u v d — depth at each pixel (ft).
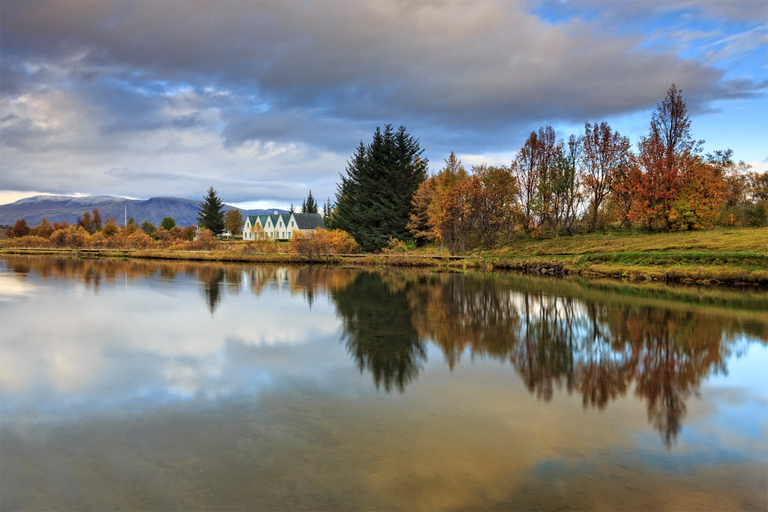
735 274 71.26
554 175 140.05
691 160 125.80
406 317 41.88
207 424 17.72
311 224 317.22
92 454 15.35
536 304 50.26
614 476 13.84
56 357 27.50
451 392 21.44
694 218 122.83
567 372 24.79
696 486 13.33
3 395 20.99
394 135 176.86
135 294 58.03
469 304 50.26
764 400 20.53
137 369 25.07
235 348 29.84
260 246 169.27
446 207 137.59
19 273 91.25
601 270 91.45
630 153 132.98
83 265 120.78
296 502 12.42
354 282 76.13
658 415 18.75
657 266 86.38
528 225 145.79
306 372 24.61
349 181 201.87
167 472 14.11
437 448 15.62
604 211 149.69
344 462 14.62
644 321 39.91
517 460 14.80
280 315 42.73
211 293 59.41
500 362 26.71
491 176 141.28
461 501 12.42
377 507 12.14
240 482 13.48
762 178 170.40
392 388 22.00
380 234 168.96
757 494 12.91
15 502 12.56
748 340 32.48
